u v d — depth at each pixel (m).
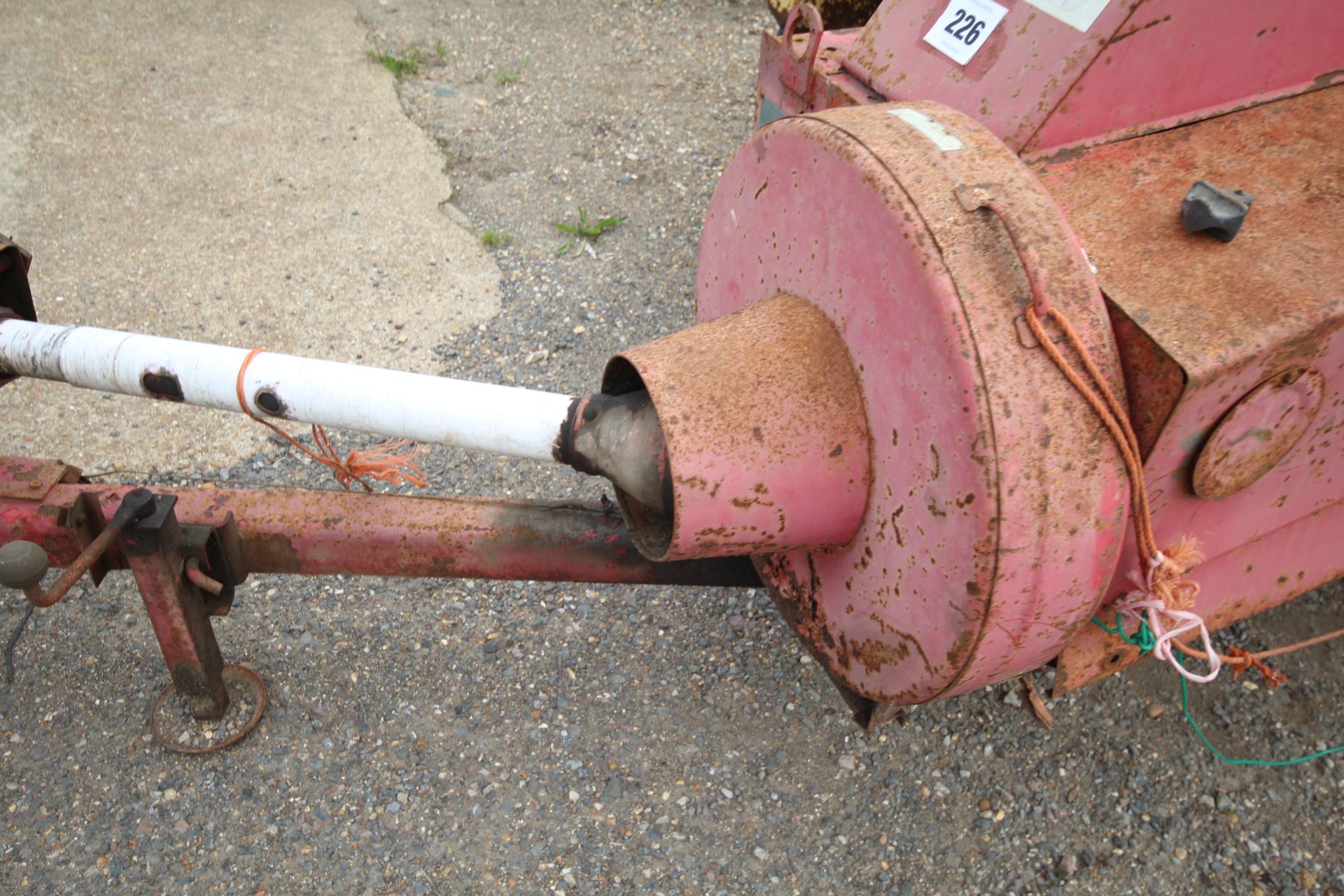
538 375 3.36
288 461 3.04
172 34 4.95
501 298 3.66
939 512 1.52
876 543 1.70
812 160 1.72
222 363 1.98
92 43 4.82
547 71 5.03
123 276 3.59
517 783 2.31
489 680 2.52
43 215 3.81
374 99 4.66
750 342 1.74
